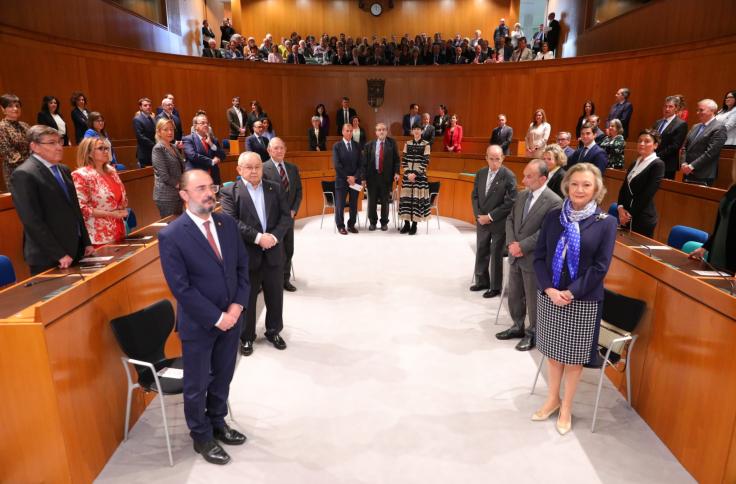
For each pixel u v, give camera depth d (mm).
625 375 2918
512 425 2648
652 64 7762
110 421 2387
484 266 4645
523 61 9562
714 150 4477
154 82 8703
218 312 2201
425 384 3057
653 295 2684
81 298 2172
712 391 2125
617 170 5324
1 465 2012
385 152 6887
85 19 7590
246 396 2908
